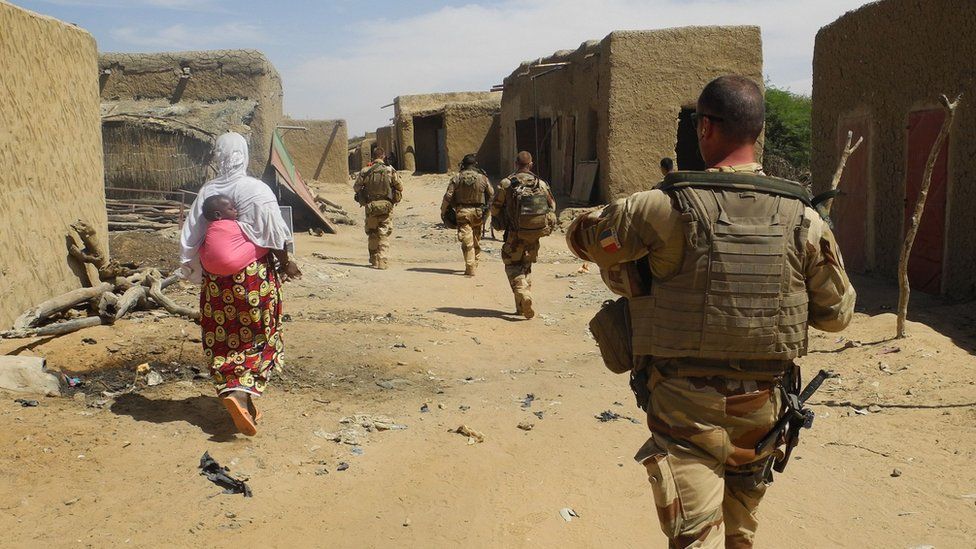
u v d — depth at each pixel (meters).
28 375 5.05
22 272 6.21
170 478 4.05
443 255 15.33
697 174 2.53
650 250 2.56
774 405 2.56
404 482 4.28
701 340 2.47
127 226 14.59
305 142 30.39
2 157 5.97
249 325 4.61
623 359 2.76
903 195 10.22
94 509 3.66
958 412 5.41
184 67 21.27
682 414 2.52
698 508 2.43
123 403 4.98
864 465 4.74
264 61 21.62
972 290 8.71
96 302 6.62
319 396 5.58
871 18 10.98
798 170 24.08
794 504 4.26
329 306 8.79
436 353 6.99
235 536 3.58
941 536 3.87
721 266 2.46
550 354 7.42
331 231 18.47
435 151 38.31
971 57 8.62
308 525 3.74
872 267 11.21
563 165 22.75
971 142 8.66
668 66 17.64
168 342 6.10
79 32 7.60
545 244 16.42
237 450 4.44
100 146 8.12
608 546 3.75
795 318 2.52
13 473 3.86
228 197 4.55
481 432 5.10
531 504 4.13
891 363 6.52
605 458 4.77
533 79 25.25
